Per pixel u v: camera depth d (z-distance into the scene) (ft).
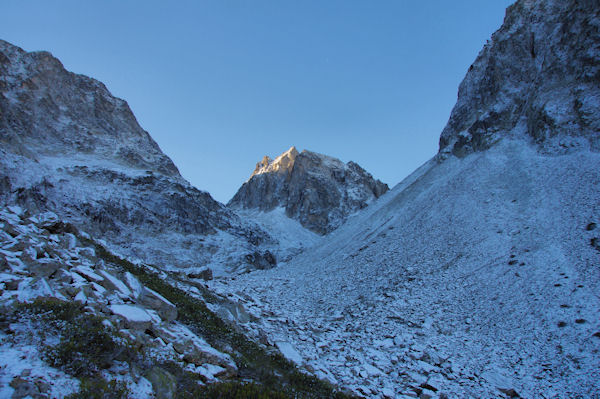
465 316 74.95
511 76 180.86
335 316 94.48
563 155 123.24
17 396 18.19
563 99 138.10
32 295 30.32
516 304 72.43
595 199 95.50
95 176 283.79
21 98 327.47
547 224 97.40
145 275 67.41
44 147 302.45
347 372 52.54
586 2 152.76
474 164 160.86
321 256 197.16
